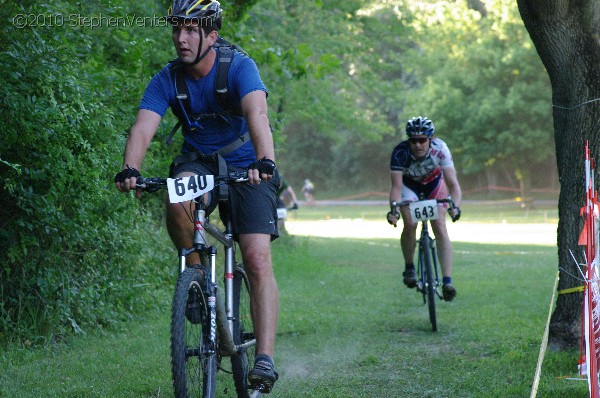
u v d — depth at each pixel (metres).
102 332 12.57
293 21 31.50
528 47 71.56
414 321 14.41
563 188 10.71
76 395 9.10
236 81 7.23
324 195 120.50
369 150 116.19
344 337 12.82
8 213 11.30
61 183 11.02
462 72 78.31
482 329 13.31
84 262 12.63
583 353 9.87
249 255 7.32
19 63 10.17
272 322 7.31
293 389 9.49
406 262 14.45
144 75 14.65
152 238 16.00
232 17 17.67
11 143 10.36
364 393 9.33
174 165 7.45
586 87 10.48
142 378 9.88
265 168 6.72
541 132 74.19
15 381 9.67
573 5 10.48
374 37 37.19
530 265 25.12
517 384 9.44
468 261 26.66
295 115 37.06
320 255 29.95
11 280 11.60
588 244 8.55
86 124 11.17
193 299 6.77
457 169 92.12
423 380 9.90
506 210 78.12
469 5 54.09
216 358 7.23
